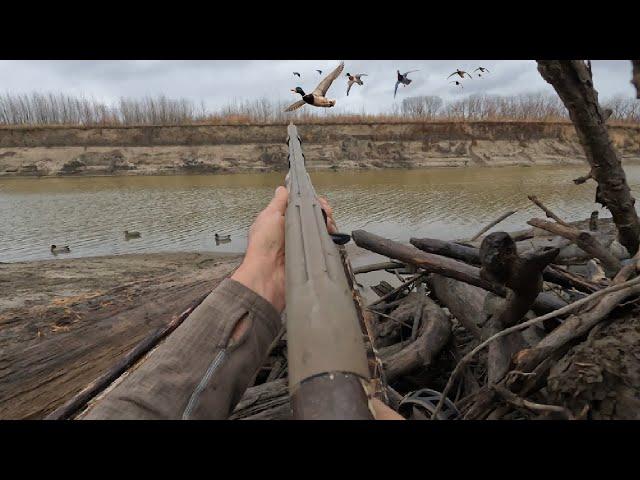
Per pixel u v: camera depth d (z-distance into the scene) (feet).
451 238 66.74
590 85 9.81
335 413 2.81
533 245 23.00
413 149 190.19
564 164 184.85
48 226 83.30
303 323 3.23
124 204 107.04
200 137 193.26
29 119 217.15
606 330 8.86
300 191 5.84
